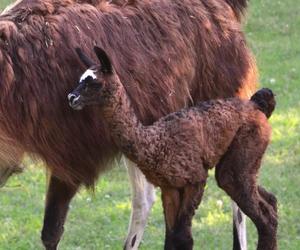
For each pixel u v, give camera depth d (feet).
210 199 70.64
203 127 45.70
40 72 46.68
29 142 46.65
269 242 48.44
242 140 47.29
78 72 47.26
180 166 44.73
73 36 47.88
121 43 49.08
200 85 52.95
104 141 48.32
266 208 48.60
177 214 45.55
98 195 72.38
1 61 46.01
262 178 74.08
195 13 52.60
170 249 45.60
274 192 70.95
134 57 49.08
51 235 50.70
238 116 47.11
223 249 60.34
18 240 63.31
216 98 53.62
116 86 42.86
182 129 44.98
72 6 49.26
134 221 57.36
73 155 47.98
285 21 133.49
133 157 44.24
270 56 115.75
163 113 50.01
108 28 49.14
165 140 44.50
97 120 47.67
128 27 49.73
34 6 48.44
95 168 49.06
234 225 57.31
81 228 65.21
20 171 47.98
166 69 50.19
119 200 71.36
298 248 59.67
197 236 62.80
